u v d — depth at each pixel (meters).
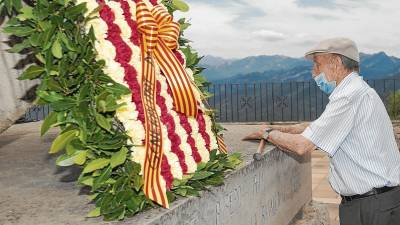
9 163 4.30
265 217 3.84
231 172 3.10
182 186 2.43
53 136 6.39
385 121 3.19
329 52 3.20
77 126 2.20
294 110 13.21
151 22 2.46
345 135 3.12
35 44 2.17
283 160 4.39
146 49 2.46
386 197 3.13
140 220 2.12
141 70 2.38
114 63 2.29
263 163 3.76
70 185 3.20
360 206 3.20
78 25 2.23
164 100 2.53
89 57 2.22
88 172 2.22
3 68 3.53
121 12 2.43
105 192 2.21
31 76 2.25
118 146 2.16
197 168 2.60
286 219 4.51
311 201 5.59
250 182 3.45
